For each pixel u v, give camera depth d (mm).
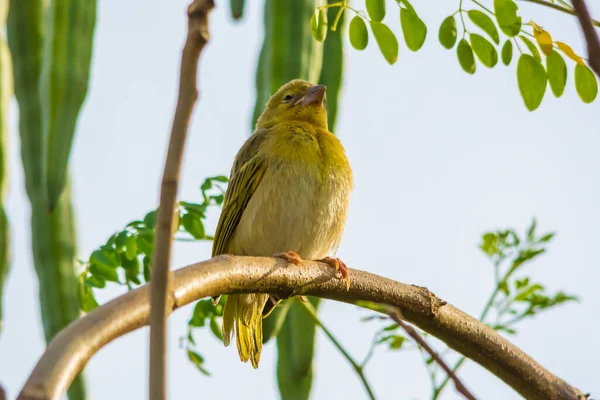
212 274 7961
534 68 9164
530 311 11086
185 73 5215
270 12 13961
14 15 13852
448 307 9359
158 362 5133
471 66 9430
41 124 13352
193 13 5172
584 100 9164
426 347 6488
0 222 10820
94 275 10445
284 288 8867
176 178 5273
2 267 10766
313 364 13078
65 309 12602
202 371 11102
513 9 9102
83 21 13195
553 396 9531
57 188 12586
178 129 5254
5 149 10977
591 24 5711
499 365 9477
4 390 4559
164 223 5254
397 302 9297
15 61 13742
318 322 10094
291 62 13711
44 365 5863
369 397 9719
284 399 13055
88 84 13078
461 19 9352
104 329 6348
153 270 5234
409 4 9359
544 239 11305
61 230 12844
